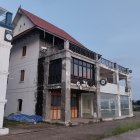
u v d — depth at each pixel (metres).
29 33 23.50
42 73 21.27
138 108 52.84
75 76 20.34
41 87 20.95
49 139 11.55
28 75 22.86
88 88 21.78
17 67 24.84
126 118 27.11
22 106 22.75
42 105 20.30
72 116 23.47
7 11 14.46
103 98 24.06
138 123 16.19
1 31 13.80
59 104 21.78
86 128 16.38
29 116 19.62
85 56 21.88
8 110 24.78
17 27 26.28
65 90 18.41
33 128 15.77
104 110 23.80
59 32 27.38
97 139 10.54
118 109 26.78
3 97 13.22
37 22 24.42
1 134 12.67
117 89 27.47
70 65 19.45
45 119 19.55
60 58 19.64
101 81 23.41
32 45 23.27
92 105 23.72
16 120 20.00
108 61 26.41
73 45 20.53
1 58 13.53
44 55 21.72
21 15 25.88
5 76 13.56
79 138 11.77
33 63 22.52
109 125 18.47
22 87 23.30
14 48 26.12
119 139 10.12
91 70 23.08
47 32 22.25
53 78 20.11
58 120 19.52
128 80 31.33
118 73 28.66
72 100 23.88
